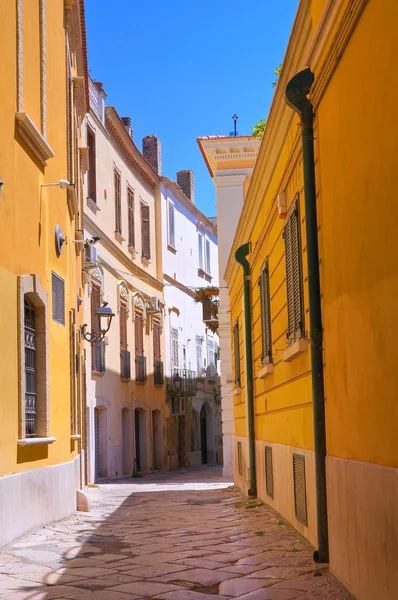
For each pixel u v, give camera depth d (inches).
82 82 661.9
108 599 250.4
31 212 429.4
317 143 287.3
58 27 534.6
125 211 1237.7
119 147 1209.4
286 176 371.6
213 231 1958.7
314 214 291.1
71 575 292.8
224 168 995.9
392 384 195.2
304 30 286.2
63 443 499.2
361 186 221.3
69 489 508.7
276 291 437.1
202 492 748.0
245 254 604.4
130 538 395.9
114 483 990.4
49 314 467.2
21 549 351.6
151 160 1572.3
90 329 964.0
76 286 657.0
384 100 196.1
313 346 286.5
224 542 368.8
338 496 255.9
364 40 214.4
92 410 949.8
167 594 255.9
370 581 214.7
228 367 1022.4
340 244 250.4
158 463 1373.0
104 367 1027.9
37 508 420.5
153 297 1344.7
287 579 267.7
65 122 557.3
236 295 740.0
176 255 1577.3
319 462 285.3
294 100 293.6
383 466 202.8
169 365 1485.0
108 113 1118.4
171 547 359.9
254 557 317.7
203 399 1705.2
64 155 548.7
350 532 238.8
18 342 392.8
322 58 266.8
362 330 223.8
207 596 250.7
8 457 370.0
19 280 394.9
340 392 255.3
